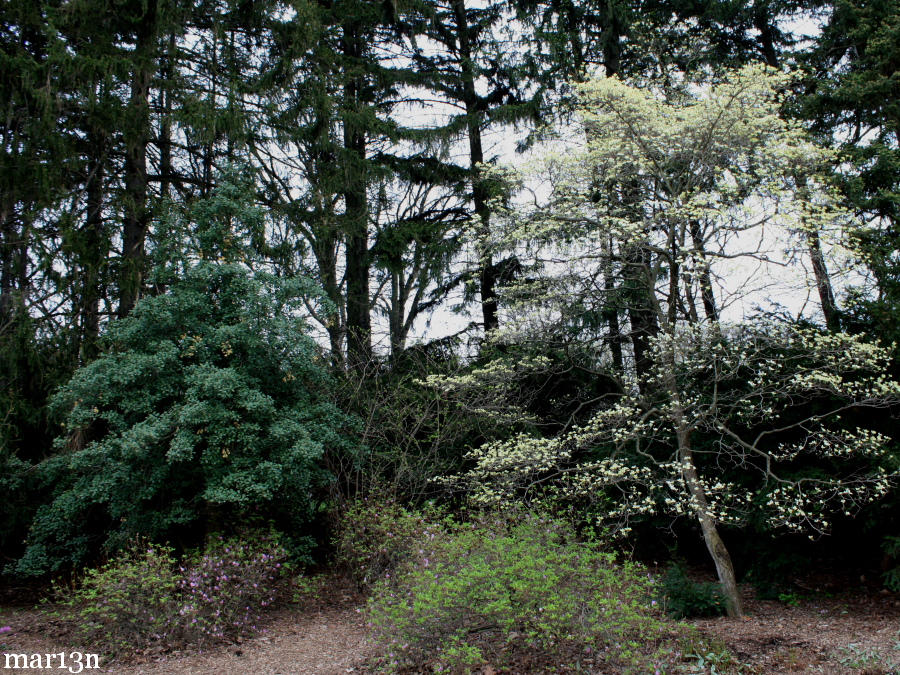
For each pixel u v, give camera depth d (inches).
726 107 275.1
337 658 227.6
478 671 190.9
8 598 342.3
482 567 203.6
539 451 281.3
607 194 313.7
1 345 336.2
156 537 329.7
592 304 335.6
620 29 456.1
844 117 383.6
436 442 382.6
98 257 366.6
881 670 205.5
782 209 263.4
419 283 498.6
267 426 320.2
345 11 505.7
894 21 354.0
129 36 406.9
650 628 221.1
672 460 332.5
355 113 467.5
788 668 208.7
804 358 287.4
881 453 277.9
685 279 306.2
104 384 303.0
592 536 261.3
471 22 542.3
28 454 368.2
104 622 247.6
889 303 296.5
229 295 339.9
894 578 289.9
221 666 220.4
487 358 430.3
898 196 305.9
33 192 358.3
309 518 359.9
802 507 298.7
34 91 345.1
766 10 429.1
